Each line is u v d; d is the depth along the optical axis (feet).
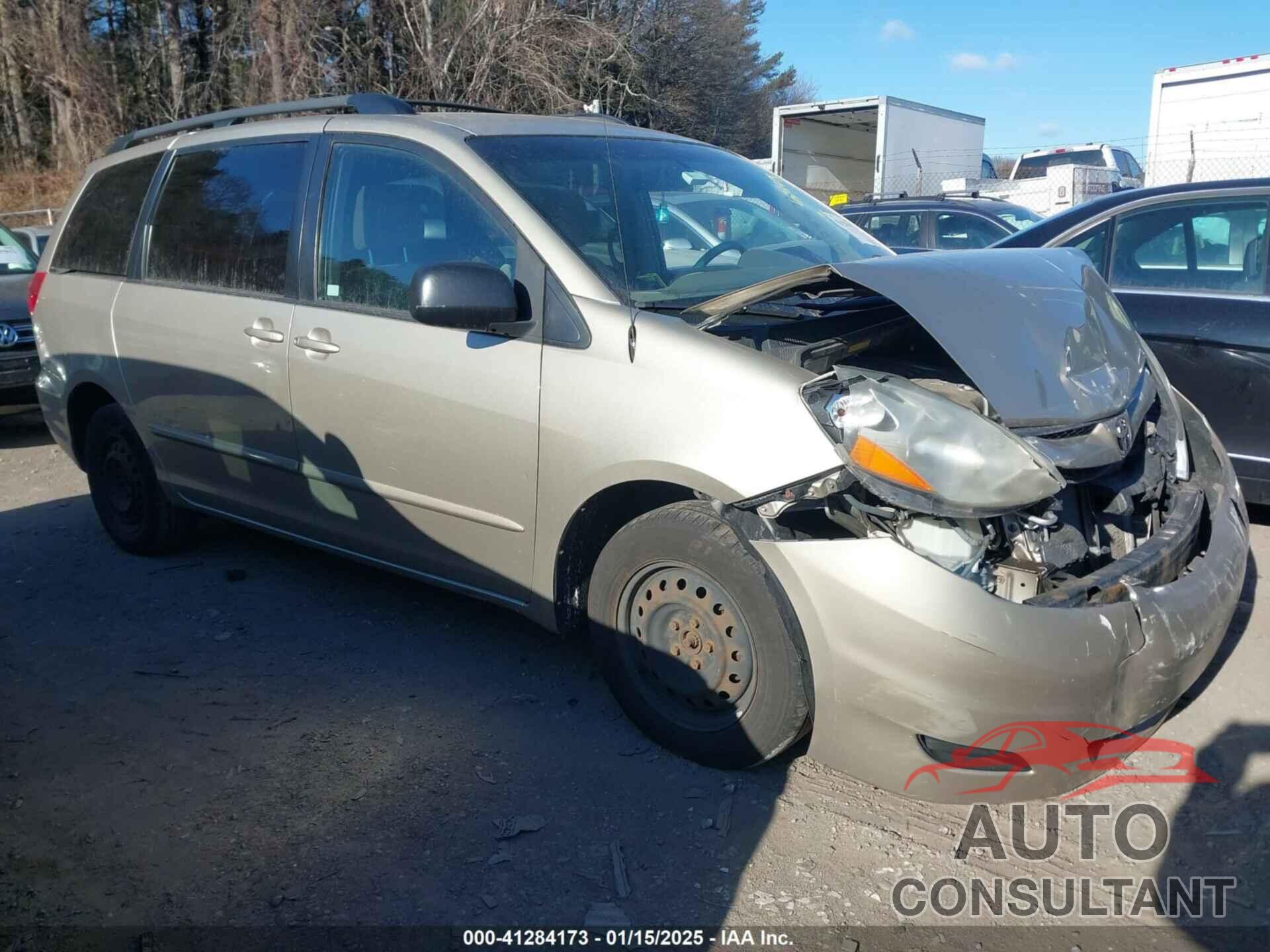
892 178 54.19
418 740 11.53
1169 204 17.35
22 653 13.91
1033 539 9.36
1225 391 16.22
